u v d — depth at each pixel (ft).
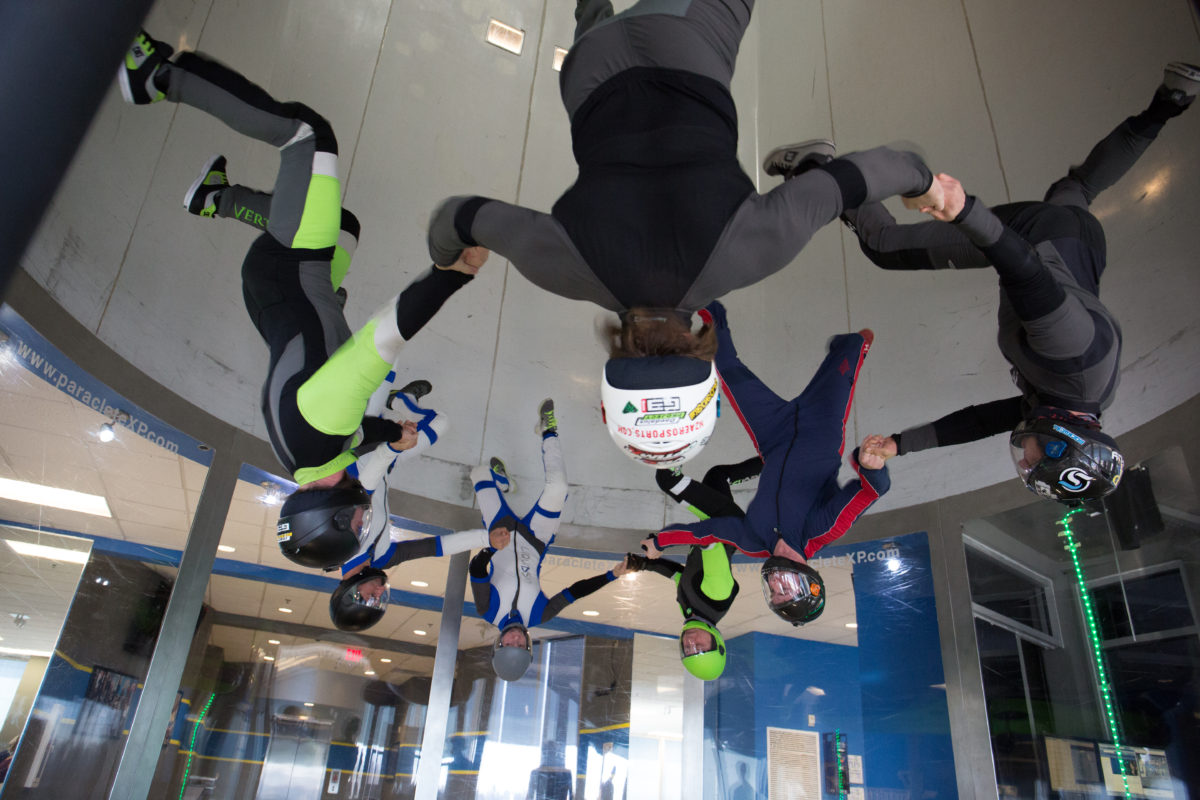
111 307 12.56
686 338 5.40
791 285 20.99
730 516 12.69
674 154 5.12
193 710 16.81
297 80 18.03
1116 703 12.31
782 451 11.94
